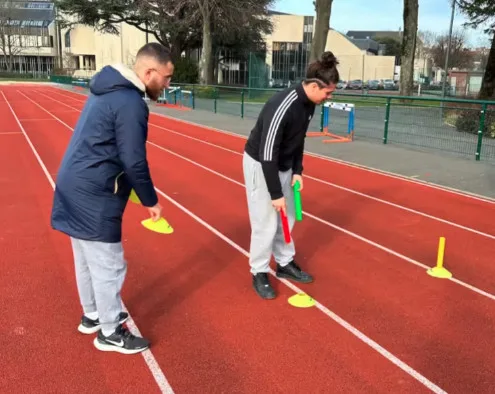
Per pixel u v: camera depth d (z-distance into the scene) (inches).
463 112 468.8
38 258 195.8
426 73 2501.2
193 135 578.9
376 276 184.2
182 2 1365.7
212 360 129.6
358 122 568.4
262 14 1556.3
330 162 423.2
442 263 195.8
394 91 2027.6
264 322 148.9
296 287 173.2
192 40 1598.2
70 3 1459.2
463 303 164.2
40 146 477.4
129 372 124.1
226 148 486.3
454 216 265.4
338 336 141.9
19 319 148.7
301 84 145.7
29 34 3191.4
